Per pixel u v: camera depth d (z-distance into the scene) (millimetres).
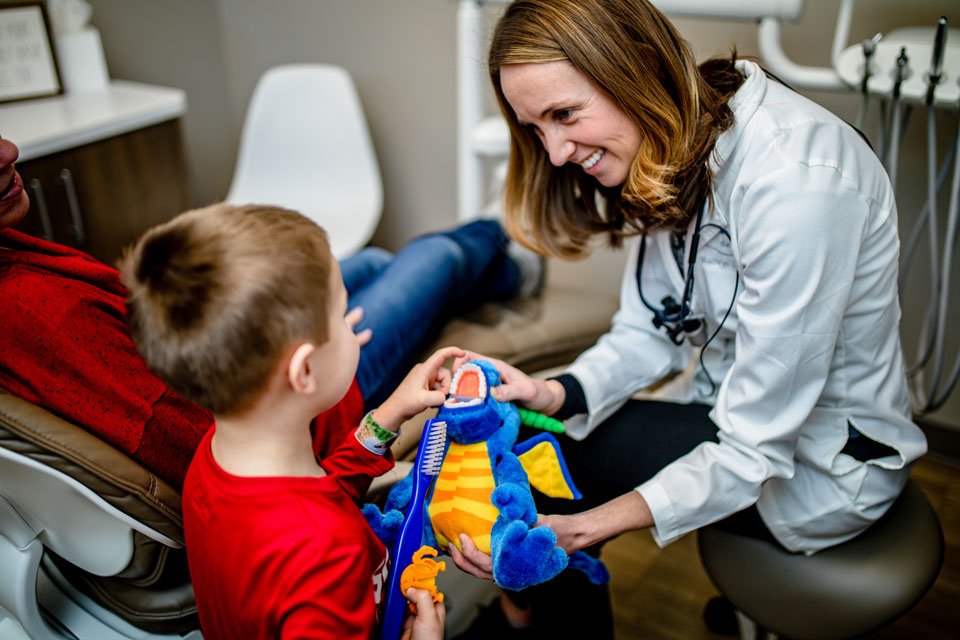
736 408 971
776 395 942
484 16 1743
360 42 2469
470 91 1797
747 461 970
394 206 2680
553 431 1018
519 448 948
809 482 1058
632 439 1163
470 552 846
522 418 1018
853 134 959
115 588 969
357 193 2457
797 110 951
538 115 971
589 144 984
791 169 890
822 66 1626
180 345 687
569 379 1160
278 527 709
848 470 1027
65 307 859
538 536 834
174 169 2076
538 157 1130
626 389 1212
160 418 899
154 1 2492
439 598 811
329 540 711
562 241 1212
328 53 2562
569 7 909
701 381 1203
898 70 1267
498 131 1816
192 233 703
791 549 1084
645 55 917
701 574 1509
